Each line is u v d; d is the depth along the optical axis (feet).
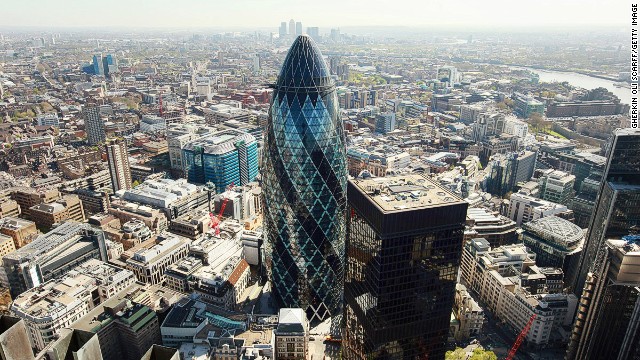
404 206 580.71
